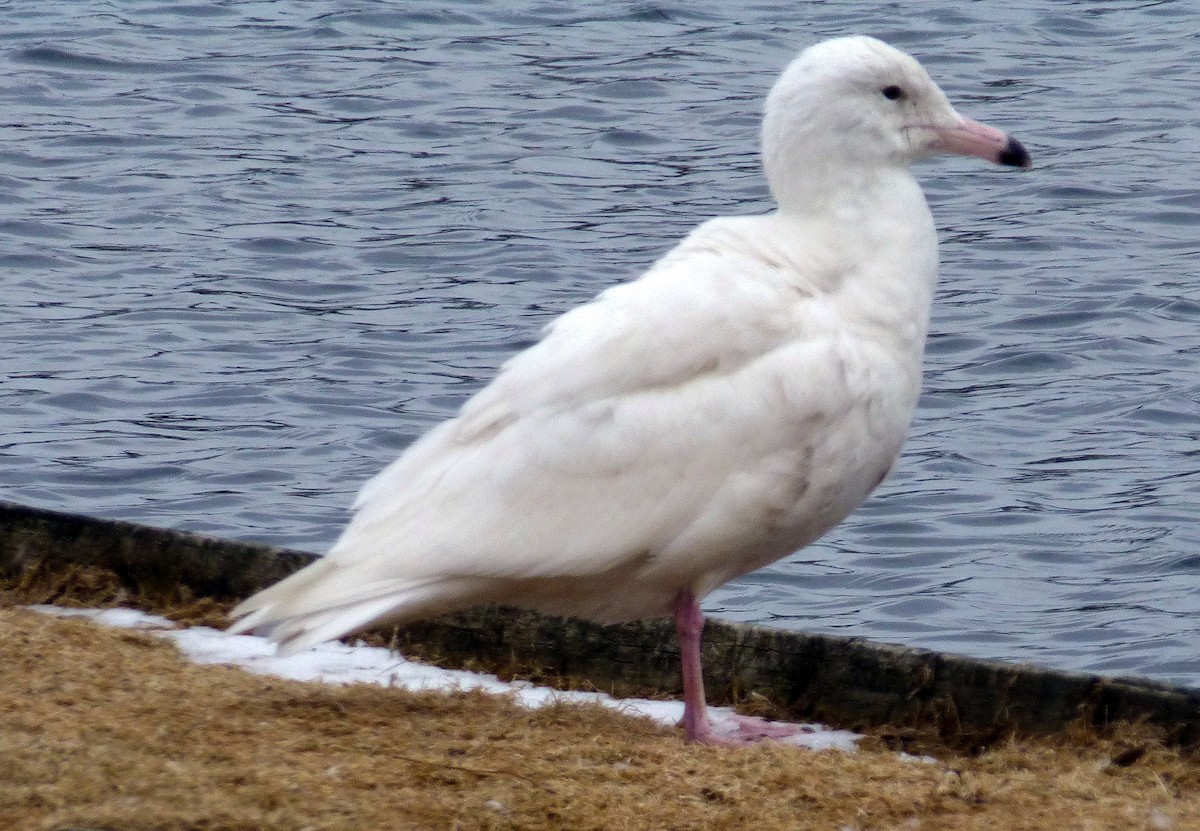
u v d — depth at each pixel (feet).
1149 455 56.29
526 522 27.40
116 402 59.82
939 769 26.16
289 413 59.21
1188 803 25.05
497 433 27.89
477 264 70.69
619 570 27.94
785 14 102.99
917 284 29.48
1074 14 102.89
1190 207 75.41
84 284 68.69
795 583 49.83
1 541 33.81
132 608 33.09
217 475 55.16
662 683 31.09
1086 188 77.71
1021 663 28.89
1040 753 27.40
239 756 24.79
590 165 80.74
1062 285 68.54
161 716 26.30
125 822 22.20
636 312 27.84
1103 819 24.08
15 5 102.73
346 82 91.56
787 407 27.58
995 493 54.29
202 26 100.27
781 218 29.94
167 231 73.56
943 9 103.60
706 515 27.55
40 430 57.77
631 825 23.34
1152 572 49.49
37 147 81.76
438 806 23.47
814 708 30.14
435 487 27.76
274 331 65.21
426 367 62.39
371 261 71.05
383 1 104.83
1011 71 92.79
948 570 50.24
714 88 90.07
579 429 27.45
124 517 52.60
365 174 79.77
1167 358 62.80
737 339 27.68
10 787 23.04
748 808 24.07
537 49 96.99
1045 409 59.62
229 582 32.96
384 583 27.14
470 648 31.89
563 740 26.66
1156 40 98.02
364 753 25.35
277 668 30.37
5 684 27.25
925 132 30.45
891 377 28.71
